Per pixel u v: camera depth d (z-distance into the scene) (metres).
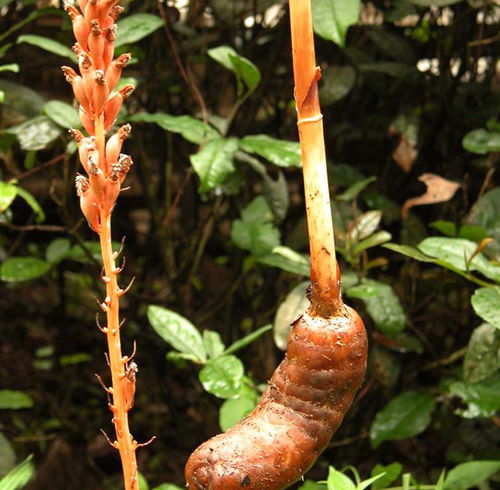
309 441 0.56
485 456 1.13
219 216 1.33
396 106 1.21
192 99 1.24
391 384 1.09
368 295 0.93
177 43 1.17
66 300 1.55
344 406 0.57
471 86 1.17
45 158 1.28
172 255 1.27
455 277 1.08
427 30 1.20
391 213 1.14
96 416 1.45
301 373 0.56
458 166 1.18
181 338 0.90
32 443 1.35
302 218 1.14
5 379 1.46
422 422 1.02
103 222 0.56
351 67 1.13
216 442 0.57
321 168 0.55
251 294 1.34
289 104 1.26
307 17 0.55
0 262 1.26
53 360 1.51
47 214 1.47
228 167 0.92
